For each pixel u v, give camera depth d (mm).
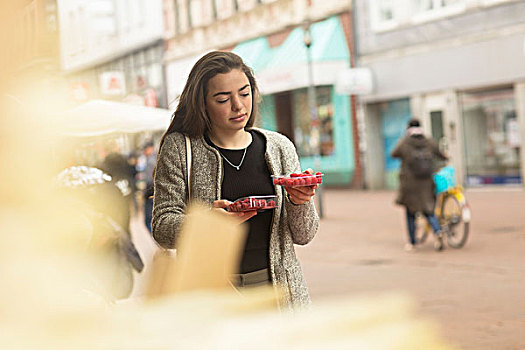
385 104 25547
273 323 382
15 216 406
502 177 21703
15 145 416
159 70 37969
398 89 24531
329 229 14812
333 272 9656
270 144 2715
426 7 23438
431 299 7414
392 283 8523
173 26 36688
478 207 16812
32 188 418
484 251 10531
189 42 35719
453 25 22562
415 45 23828
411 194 11156
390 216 16578
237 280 2506
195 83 2562
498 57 21344
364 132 26000
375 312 376
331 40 26578
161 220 2486
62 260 411
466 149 22656
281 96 29375
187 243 437
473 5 21828
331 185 27922
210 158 2596
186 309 391
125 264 5555
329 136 27438
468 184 22609
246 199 2203
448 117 22922
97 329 378
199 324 382
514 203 17062
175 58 36688
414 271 9305
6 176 414
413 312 379
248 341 371
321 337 367
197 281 430
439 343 371
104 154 10148
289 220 2611
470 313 6660
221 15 33375
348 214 17594
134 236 15281
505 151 21578
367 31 25531
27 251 397
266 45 30594
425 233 11555
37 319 376
